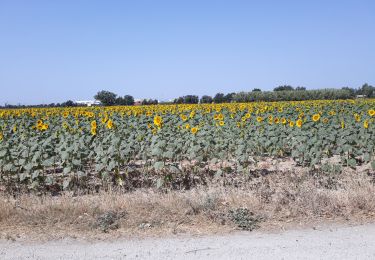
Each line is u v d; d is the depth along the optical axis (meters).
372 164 10.45
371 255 5.75
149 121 19.47
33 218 7.40
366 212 7.73
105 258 5.79
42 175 10.60
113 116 22.56
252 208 7.88
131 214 7.58
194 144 11.70
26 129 17.25
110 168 9.93
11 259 5.79
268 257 5.71
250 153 13.30
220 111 26.02
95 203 8.19
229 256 5.77
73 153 10.70
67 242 6.51
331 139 12.63
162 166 9.92
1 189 10.29
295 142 12.30
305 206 7.84
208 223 7.30
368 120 16.12
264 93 58.94
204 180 10.74
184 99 55.16
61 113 26.95
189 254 5.88
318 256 5.73
